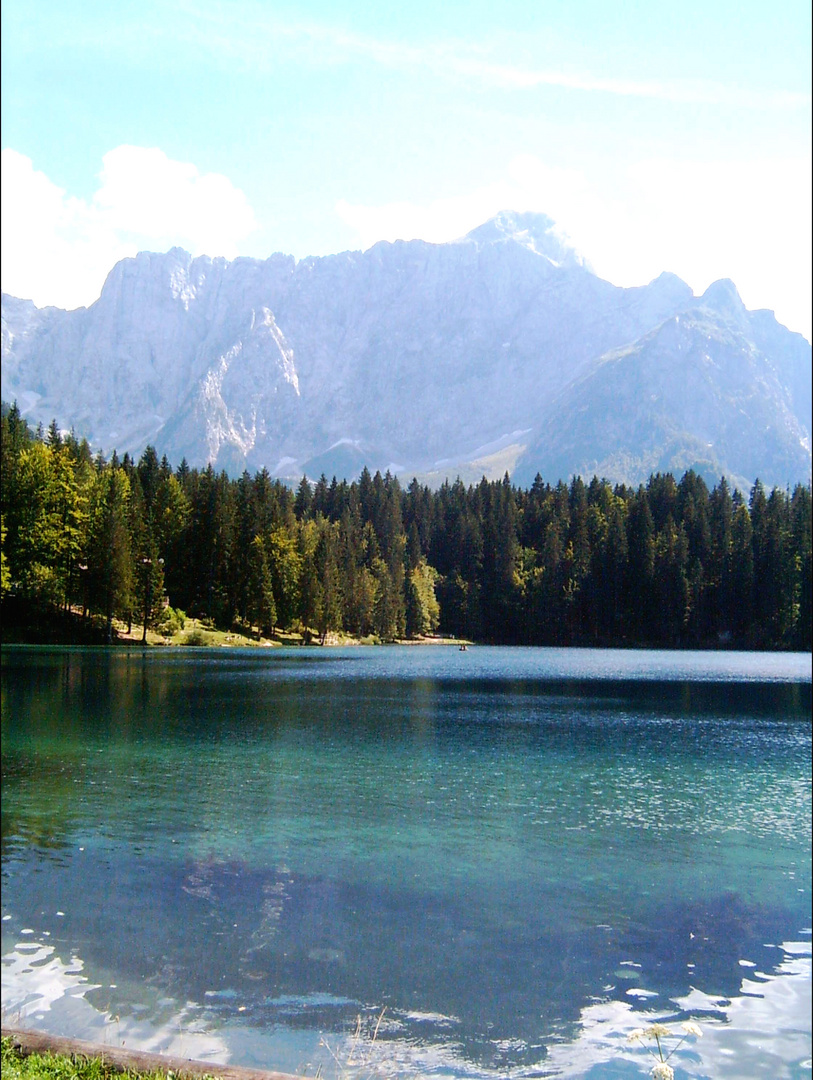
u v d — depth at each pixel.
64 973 16.00
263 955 17.06
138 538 118.06
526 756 40.53
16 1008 14.66
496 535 192.00
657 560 175.50
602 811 30.05
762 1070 13.56
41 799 29.22
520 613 183.88
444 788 32.94
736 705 65.69
